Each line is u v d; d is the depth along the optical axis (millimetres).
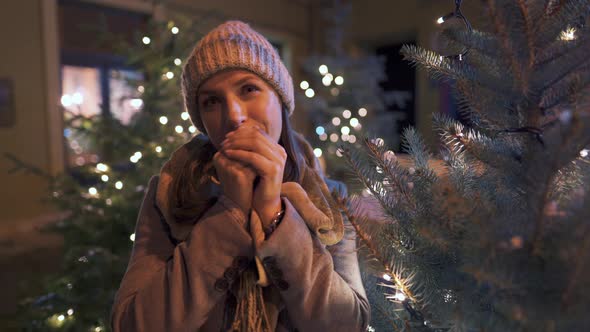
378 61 4848
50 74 4211
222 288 525
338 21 5266
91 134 1777
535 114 418
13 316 1586
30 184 4125
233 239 517
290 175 616
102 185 1797
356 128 4082
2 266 3080
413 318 525
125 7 4504
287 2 6410
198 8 5156
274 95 582
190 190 601
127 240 1585
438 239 416
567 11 414
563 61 394
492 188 440
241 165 516
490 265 309
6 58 3951
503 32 416
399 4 5512
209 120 572
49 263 3162
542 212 324
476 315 360
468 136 495
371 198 611
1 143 3963
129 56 1891
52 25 4191
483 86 450
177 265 541
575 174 414
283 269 516
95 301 1460
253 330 518
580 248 293
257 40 583
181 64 1822
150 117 1854
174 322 520
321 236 570
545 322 299
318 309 539
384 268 524
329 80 4438
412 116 5664
